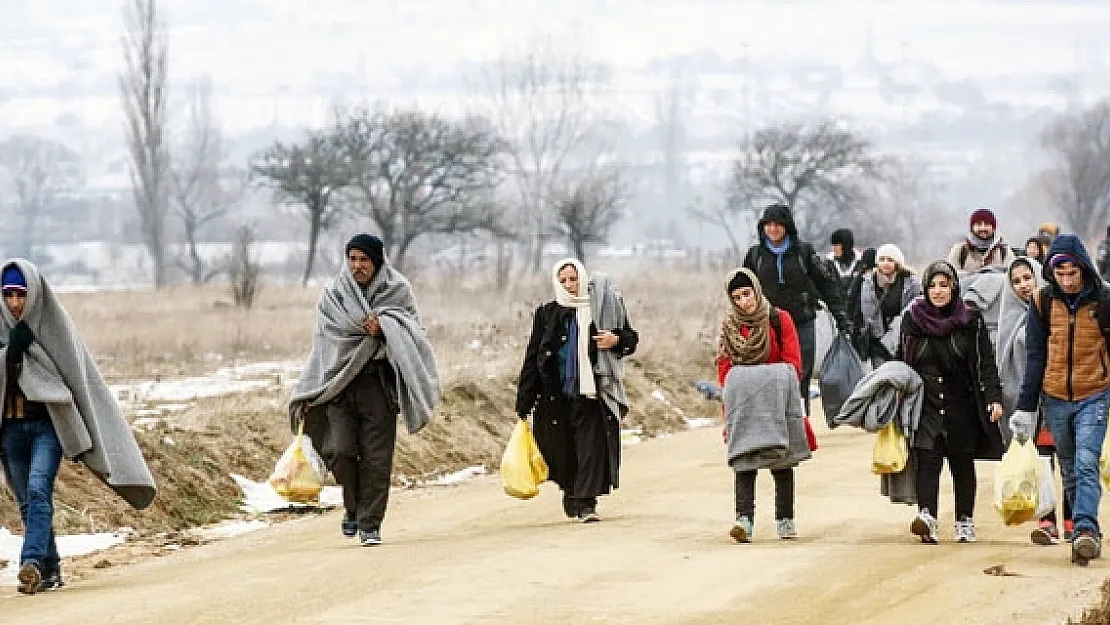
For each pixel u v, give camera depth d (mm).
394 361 29703
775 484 29312
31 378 25688
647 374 57406
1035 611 22781
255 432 39938
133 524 32750
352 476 30266
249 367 61688
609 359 31891
